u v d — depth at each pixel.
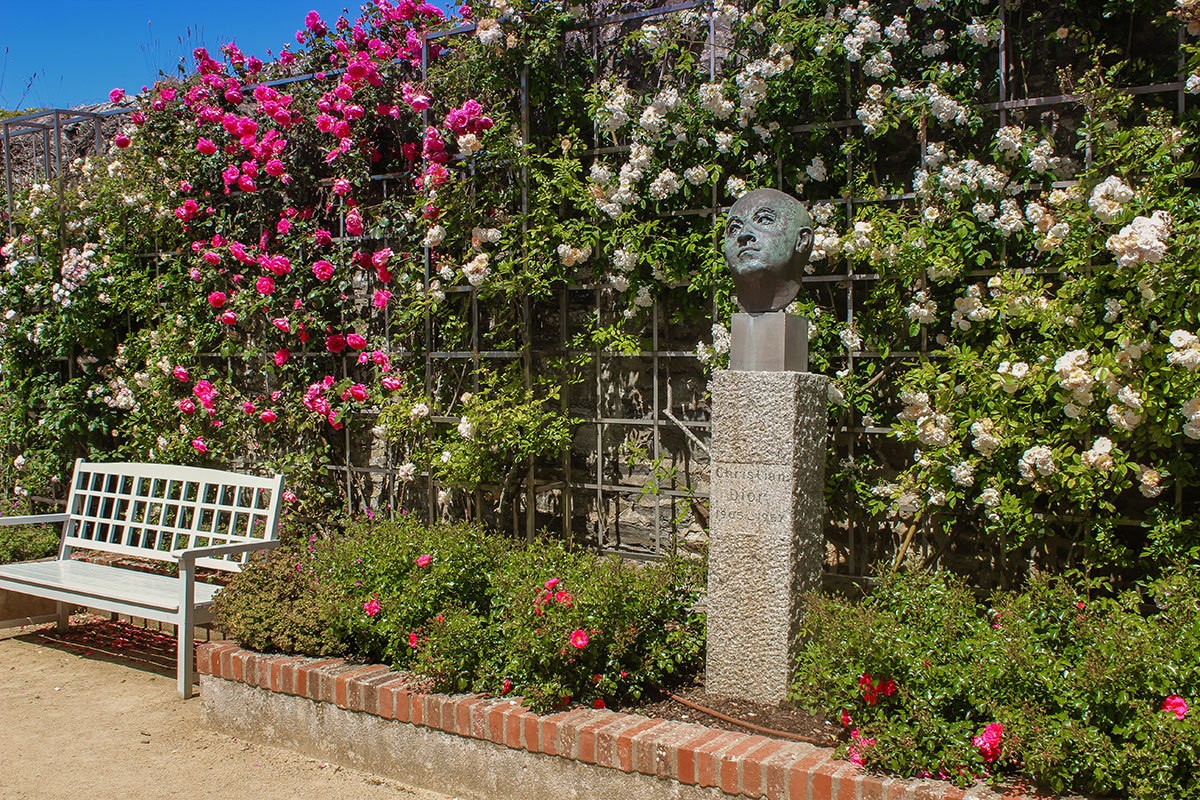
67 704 4.54
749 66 4.55
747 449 3.67
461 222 5.42
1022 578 4.35
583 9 5.21
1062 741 2.79
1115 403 3.76
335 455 6.30
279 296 6.22
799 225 3.73
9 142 7.80
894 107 4.40
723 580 3.72
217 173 6.52
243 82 6.59
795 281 3.75
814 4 4.56
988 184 4.12
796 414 3.61
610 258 5.08
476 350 5.43
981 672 3.05
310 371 6.22
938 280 4.27
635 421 5.13
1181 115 3.93
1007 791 2.85
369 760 3.79
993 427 4.00
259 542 4.84
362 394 5.84
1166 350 3.67
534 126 5.39
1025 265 4.29
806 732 3.41
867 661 3.20
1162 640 2.99
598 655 3.69
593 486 5.31
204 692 4.24
